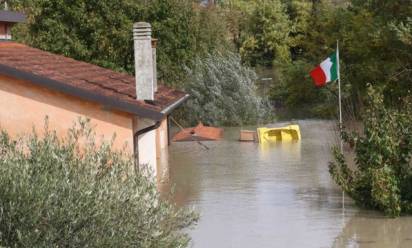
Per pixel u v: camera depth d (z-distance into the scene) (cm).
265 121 4188
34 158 895
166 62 3934
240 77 4091
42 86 1500
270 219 1741
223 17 5669
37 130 1511
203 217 1770
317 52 4566
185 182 2277
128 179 940
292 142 3253
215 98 4047
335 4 6725
